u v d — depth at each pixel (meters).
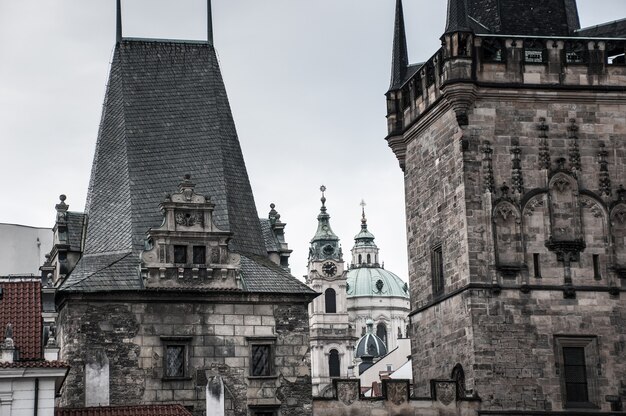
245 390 80.25
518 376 82.31
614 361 83.75
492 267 83.25
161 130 88.94
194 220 82.12
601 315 84.06
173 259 81.12
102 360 77.50
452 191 86.19
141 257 80.88
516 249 84.00
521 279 83.62
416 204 93.12
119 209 85.88
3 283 71.88
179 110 90.12
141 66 91.56
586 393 83.31
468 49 85.06
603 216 85.56
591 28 92.69
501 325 82.69
